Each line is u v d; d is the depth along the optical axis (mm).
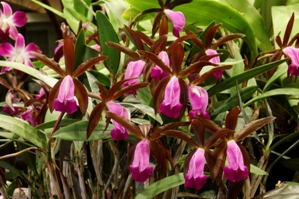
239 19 1308
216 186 1191
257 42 1381
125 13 1359
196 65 1058
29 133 1147
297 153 1357
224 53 1201
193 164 1051
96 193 1197
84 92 1063
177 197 1163
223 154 1062
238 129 1204
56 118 1142
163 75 1069
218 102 1250
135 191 1206
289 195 1128
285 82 1307
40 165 1263
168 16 1186
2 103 1225
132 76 1095
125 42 1232
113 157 1215
